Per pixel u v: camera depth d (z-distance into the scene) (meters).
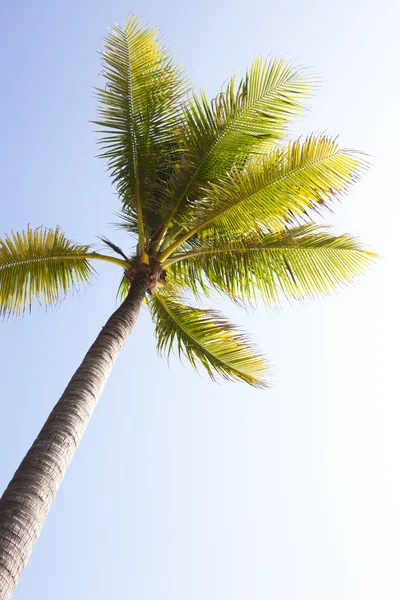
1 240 7.95
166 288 9.05
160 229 8.57
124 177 8.67
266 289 8.21
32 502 4.38
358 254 8.32
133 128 8.49
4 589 3.76
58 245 8.26
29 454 4.85
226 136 8.01
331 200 7.16
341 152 7.02
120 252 8.42
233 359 8.97
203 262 8.24
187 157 8.25
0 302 7.93
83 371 5.94
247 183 7.34
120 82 8.40
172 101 8.59
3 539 4.01
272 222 7.44
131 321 7.16
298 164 7.19
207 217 7.68
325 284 8.28
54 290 8.30
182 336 9.20
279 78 7.77
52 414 5.35
